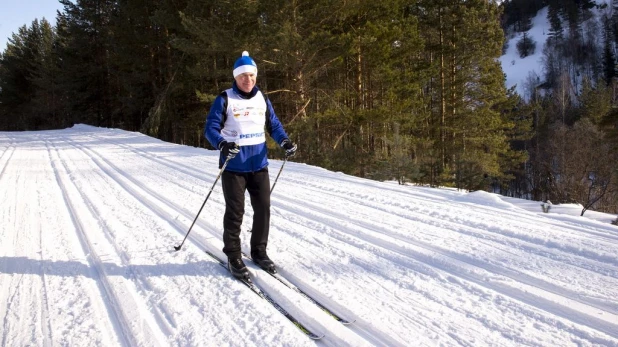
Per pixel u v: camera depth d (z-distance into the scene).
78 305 2.78
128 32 24.28
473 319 2.49
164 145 14.52
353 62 18.42
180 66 21.34
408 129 19.05
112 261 3.54
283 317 2.56
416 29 16.84
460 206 5.26
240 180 3.27
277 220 4.82
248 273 3.14
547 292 2.80
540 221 4.50
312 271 3.27
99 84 35.06
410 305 2.67
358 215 4.90
